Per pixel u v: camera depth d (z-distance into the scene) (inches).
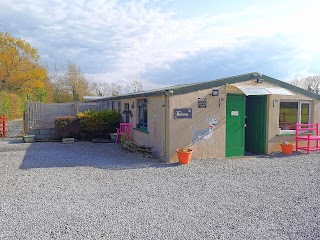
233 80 394.3
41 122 649.6
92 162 359.3
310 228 161.9
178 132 361.1
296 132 434.9
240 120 406.6
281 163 355.3
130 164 346.3
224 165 339.6
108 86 1782.7
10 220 171.6
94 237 149.6
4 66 1422.2
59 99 1573.6
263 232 156.5
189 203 203.9
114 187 244.8
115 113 600.4
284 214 183.5
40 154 416.5
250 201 209.2
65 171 306.5
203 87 372.5
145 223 167.8
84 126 572.4
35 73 1497.3
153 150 410.0
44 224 165.6
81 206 196.9
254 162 360.8
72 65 1640.0
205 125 376.5
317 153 431.2
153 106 408.2
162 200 210.4
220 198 215.8
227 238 149.0
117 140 554.6
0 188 241.3
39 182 261.1
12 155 405.4
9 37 1444.4
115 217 176.9
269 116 422.3
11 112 1018.1
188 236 151.0
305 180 271.7
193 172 302.5
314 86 1336.1
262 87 403.9
